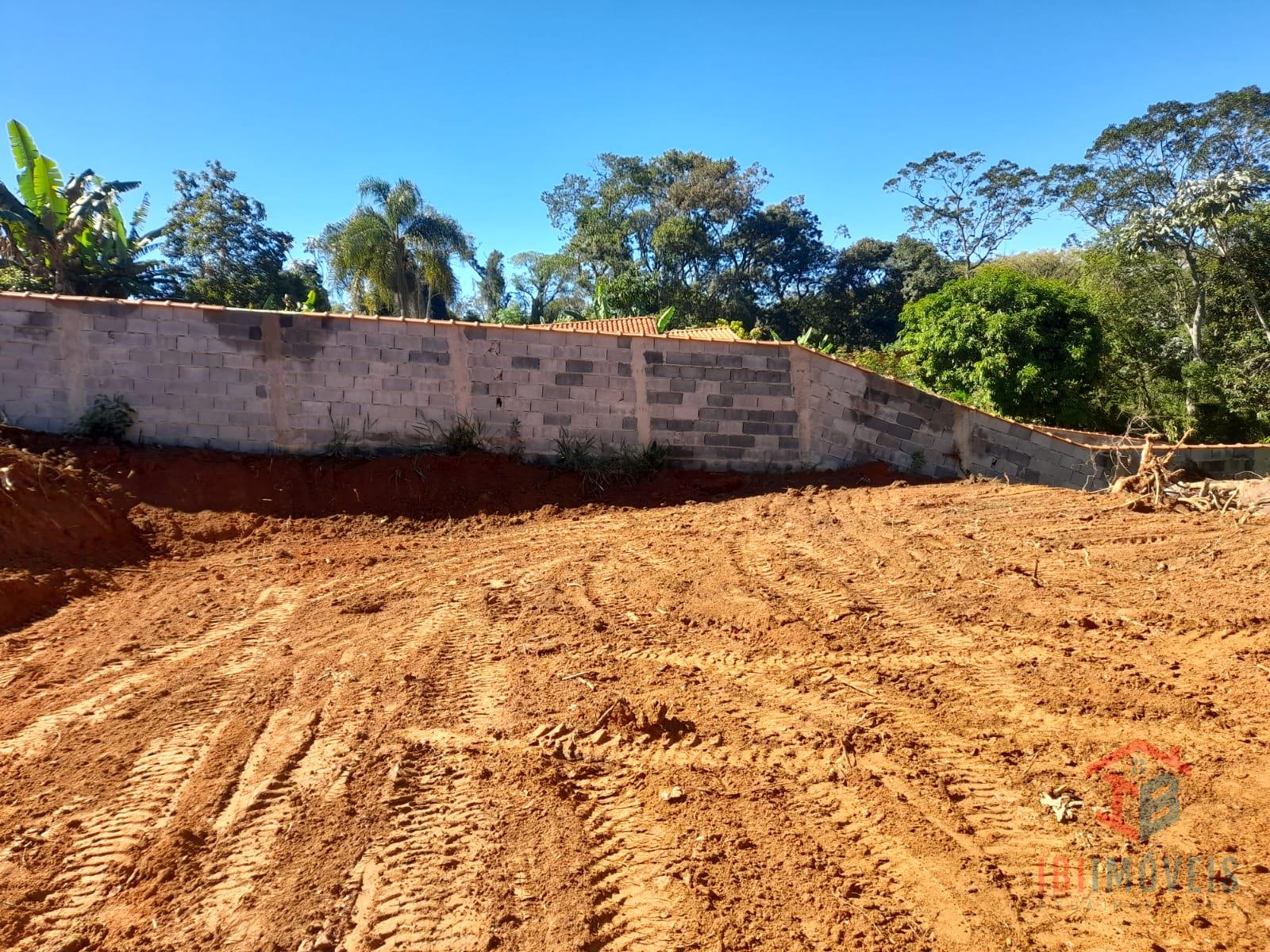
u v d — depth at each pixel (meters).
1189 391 21.80
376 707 4.34
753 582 6.30
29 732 4.14
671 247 41.00
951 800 3.37
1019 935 2.62
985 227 44.62
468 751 3.86
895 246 48.44
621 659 4.92
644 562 7.00
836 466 10.75
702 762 3.74
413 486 8.89
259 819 3.36
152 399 8.81
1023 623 5.15
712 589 6.16
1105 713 3.99
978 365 17.75
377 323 9.32
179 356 8.85
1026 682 4.36
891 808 3.33
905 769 3.62
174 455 8.51
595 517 8.80
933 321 18.86
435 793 3.53
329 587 6.50
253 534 7.83
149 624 5.68
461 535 8.16
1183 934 2.60
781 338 46.28
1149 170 27.86
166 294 26.50
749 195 43.03
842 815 3.31
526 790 3.51
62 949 2.66
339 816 3.35
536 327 9.78
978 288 18.16
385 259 27.84
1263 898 2.74
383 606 6.04
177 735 4.09
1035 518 7.70
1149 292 24.47
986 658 4.70
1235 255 22.92
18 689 4.64
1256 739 3.68
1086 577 5.93
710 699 4.34
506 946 2.62
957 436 10.99
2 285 21.88
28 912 2.83
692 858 3.04
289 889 2.92
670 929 2.69
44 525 6.65
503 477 9.34
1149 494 8.25
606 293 37.41
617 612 5.76
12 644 5.28
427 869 3.02
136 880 3.00
